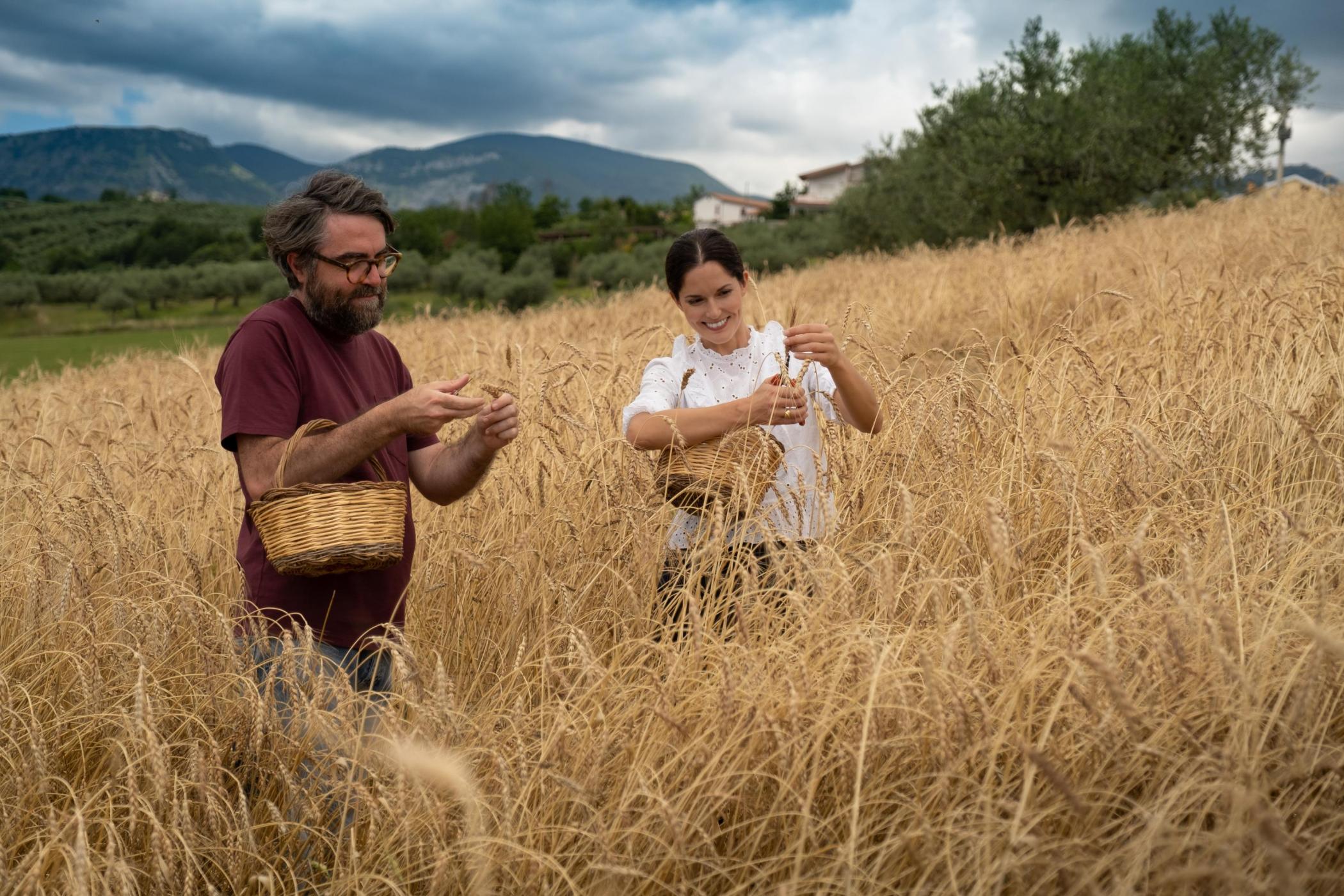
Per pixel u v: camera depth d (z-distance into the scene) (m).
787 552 2.75
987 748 2.09
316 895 2.35
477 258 69.25
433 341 10.42
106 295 59.44
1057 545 3.27
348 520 2.49
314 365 2.81
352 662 2.86
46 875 2.26
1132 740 2.08
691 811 2.09
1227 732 2.18
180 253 114.94
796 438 3.43
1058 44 24.16
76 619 3.07
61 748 2.70
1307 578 2.74
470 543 3.68
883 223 32.16
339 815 2.47
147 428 6.48
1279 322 4.93
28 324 57.53
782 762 2.05
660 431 3.18
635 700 2.48
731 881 2.05
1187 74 23.97
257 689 2.54
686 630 2.93
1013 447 3.62
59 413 7.06
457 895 2.17
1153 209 18.91
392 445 2.96
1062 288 8.36
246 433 2.67
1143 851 1.75
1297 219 11.65
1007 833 1.93
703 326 3.41
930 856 1.91
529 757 2.37
